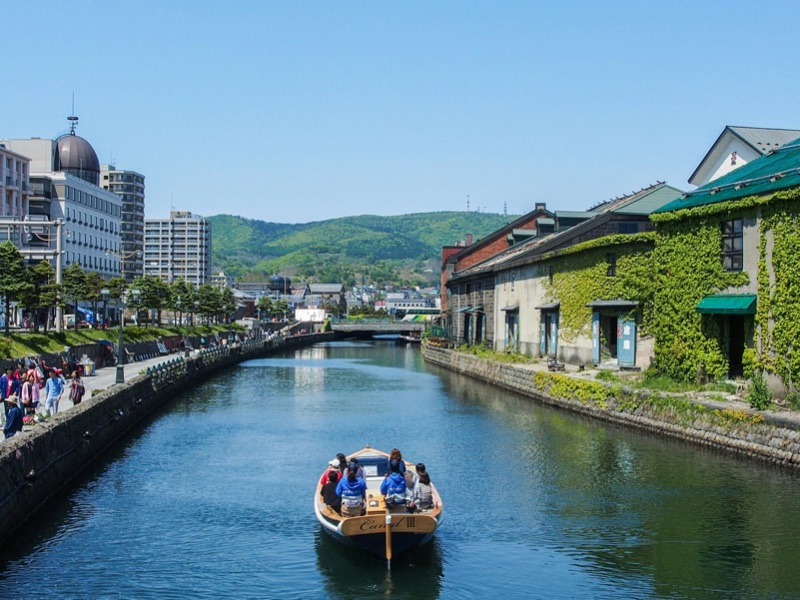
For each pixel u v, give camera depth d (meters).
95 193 122.88
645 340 47.41
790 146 41.00
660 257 41.66
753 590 19.48
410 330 175.25
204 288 121.69
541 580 20.34
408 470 23.88
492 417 45.50
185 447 37.47
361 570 21.12
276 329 185.50
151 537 23.78
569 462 32.41
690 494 27.03
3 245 50.56
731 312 35.62
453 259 110.00
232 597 19.52
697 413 34.03
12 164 97.50
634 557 21.75
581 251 53.12
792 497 26.27
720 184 39.75
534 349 64.12
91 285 77.94
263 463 33.81
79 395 35.78
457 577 20.58
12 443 24.25
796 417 29.25
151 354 78.12
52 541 23.38
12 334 51.06
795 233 32.78
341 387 65.94
